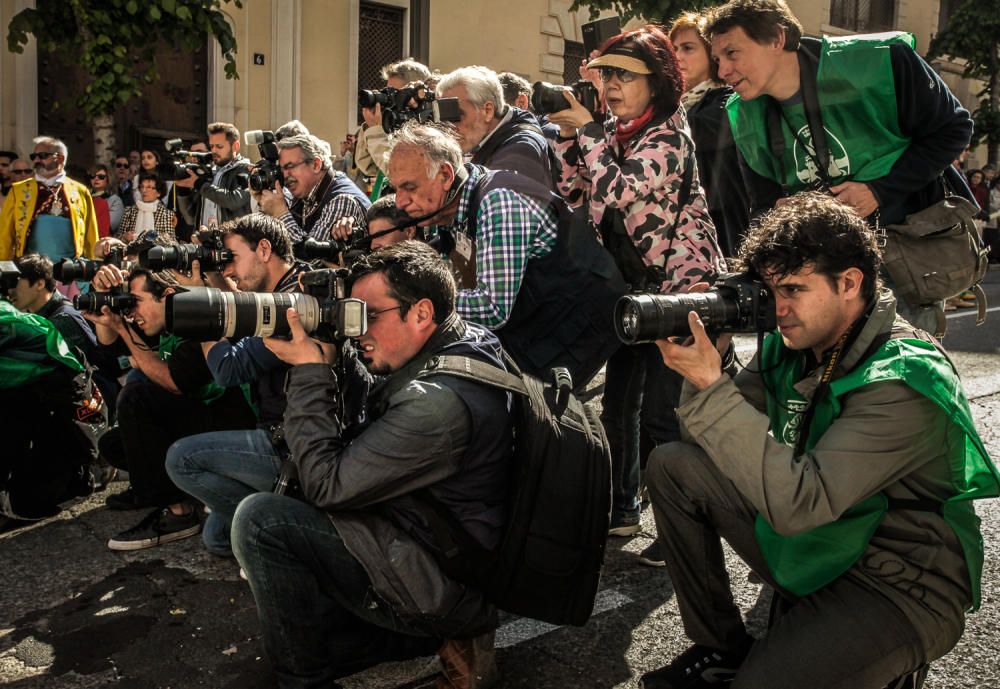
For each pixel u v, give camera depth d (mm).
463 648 2312
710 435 1890
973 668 2469
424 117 3553
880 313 1927
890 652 1870
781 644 1911
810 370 2072
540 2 13344
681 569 2244
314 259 3414
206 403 3414
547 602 2277
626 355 3295
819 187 3121
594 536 2285
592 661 2562
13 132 10047
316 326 2158
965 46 17234
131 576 3125
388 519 2191
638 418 3391
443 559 2156
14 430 3490
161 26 8711
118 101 8773
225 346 2969
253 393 3062
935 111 2980
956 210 3094
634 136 3115
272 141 4359
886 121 3012
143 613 2863
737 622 2262
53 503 3645
